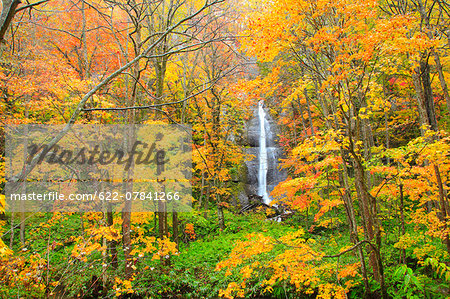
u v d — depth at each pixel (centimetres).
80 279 624
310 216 1372
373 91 522
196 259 943
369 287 587
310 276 485
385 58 467
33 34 862
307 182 651
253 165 2055
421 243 717
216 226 1301
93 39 1041
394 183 651
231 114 1569
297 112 1772
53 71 747
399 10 681
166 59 870
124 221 714
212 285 787
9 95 724
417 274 602
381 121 1350
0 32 209
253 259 673
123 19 1008
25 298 460
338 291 484
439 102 1082
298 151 561
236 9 881
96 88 275
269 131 2252
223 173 1270
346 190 672
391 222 937
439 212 628
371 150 678
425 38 411
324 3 427
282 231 1198
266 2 507
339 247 819
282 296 694
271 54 516
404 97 1226
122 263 804
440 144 475
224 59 1235
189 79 1162
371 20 608
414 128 1312
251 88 533
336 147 512
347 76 455
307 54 612
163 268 805
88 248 509
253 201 1820
